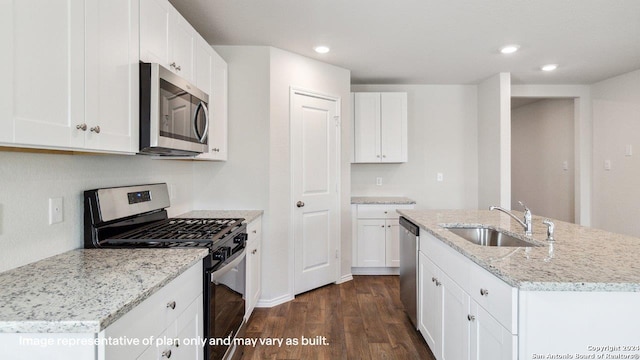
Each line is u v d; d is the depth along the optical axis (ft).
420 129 14.24
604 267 4.14
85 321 2.65
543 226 7.12
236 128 9.62
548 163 16.90
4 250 3.90
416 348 7.46
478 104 14.14
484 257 4.59
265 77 9.61
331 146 11.40
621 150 12.78
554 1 7.15
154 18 5.34
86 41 3.78
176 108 5.54
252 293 8.42
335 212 11.54
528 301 3.75
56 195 4.63
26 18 3.00
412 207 12.53
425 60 11.01
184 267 4.23
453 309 5.67
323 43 9.48
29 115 3.04
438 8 7.45
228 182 9.66
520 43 9.53
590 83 14.02
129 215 5.85
